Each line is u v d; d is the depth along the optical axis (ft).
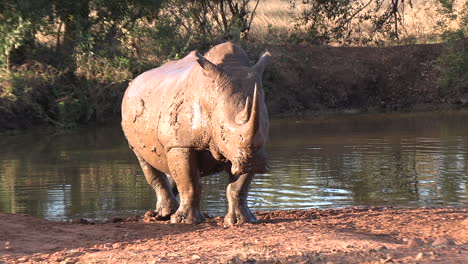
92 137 105.40
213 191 60.34
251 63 42.19
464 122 112.06
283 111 138.31
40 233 40.88
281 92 140.46
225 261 30.42
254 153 36.96
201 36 137.69
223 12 148.15
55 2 124.36
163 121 42.98
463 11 152.66
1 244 37.50
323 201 55.11
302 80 143.13
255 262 29.84
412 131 101.86
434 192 58.08
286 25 168.14
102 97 124.36
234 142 37.47
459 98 142.31
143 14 131.64
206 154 43.45
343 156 78.89
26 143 99.50
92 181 67.31
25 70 124.47
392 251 31.63
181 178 42.98
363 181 63.31
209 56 42.01
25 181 68.13
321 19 150.51
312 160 76.33
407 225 41.11
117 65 125.70
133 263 31.42
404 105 141.69
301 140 94.17
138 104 46.26
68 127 119.03
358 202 54.44
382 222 42.22
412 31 168.86
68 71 127.34
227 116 38.60
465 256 30.19
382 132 101.60
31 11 120.16
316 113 135.85
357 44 158.30
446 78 143.54
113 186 64.54
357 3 151.94
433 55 150.92
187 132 41.52
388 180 63.77
